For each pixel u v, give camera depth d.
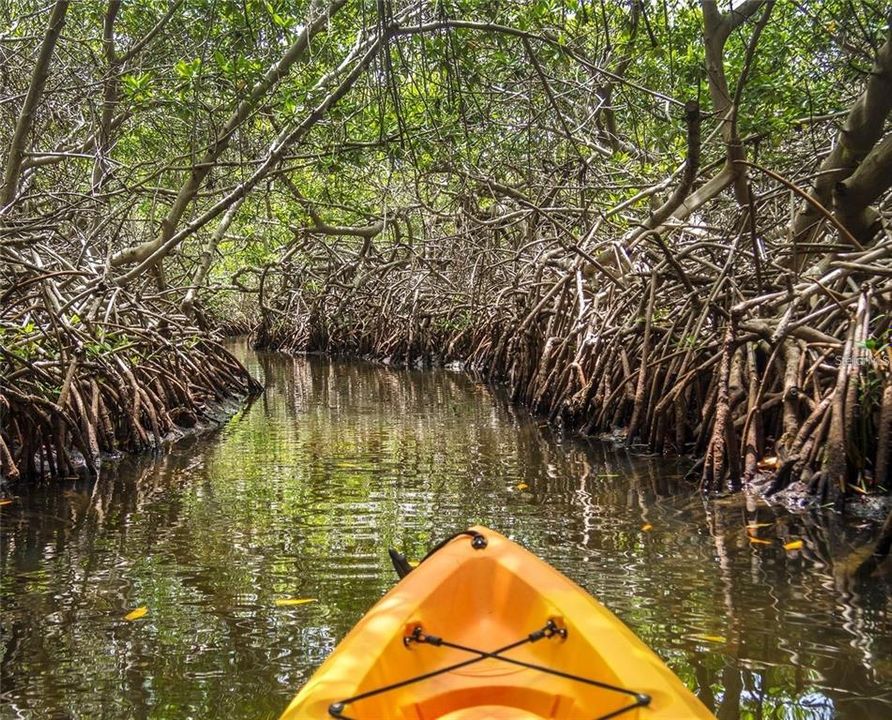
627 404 9.95
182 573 5.40
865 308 7.04
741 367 8.05
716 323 8.97
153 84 11.69
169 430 10.72
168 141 14.48
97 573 5.44
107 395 9.61
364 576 5.26
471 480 7.96
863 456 6.72
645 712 2.77
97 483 8.10
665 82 11.83
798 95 10.52
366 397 14.99
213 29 11.59
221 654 4.20
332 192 17.78
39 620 4.66
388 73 7.38
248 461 9.14
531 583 3.76
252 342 30.12
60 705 3.73
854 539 5.81
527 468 8.48
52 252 10.95
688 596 4.82
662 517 6.50
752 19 9.97
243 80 10.98
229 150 15.24
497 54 11.55
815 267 8.66
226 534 6.27
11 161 10.36
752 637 4.23
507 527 6.30
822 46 10.59
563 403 10.92
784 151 13.10
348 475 8.29
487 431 10.90
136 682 3.92
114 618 4.68
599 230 14.48
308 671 4.00
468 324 20.08
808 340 7.57
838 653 4.05
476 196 17.19
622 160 13.88
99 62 12.99
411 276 21.70
